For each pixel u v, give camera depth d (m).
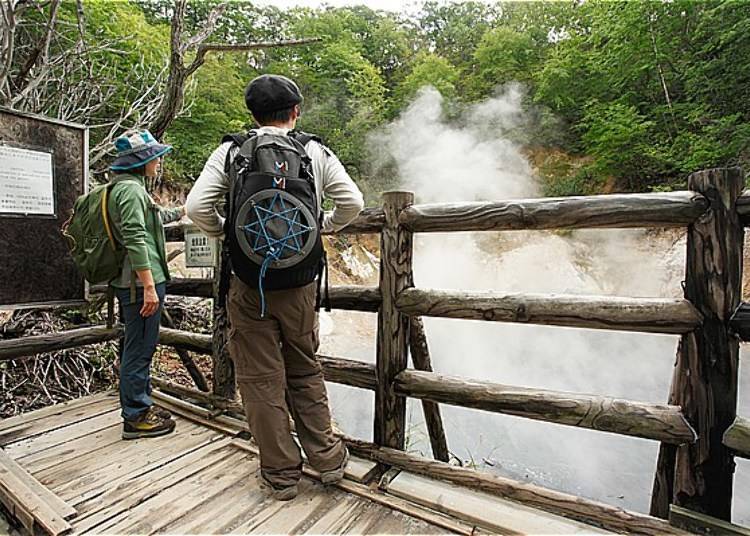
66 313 3.21
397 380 1.68
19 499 1.42
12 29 2.73
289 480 1.47
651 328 1.24
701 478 1.19
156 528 1.30
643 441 3.38
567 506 1.34
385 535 1.28
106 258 1.85
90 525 1.31
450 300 1.57
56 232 2.23
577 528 1.29
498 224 1.48
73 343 2.37
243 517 1.36
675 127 8.45
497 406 1.48
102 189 1.83
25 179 2.10
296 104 1.42
